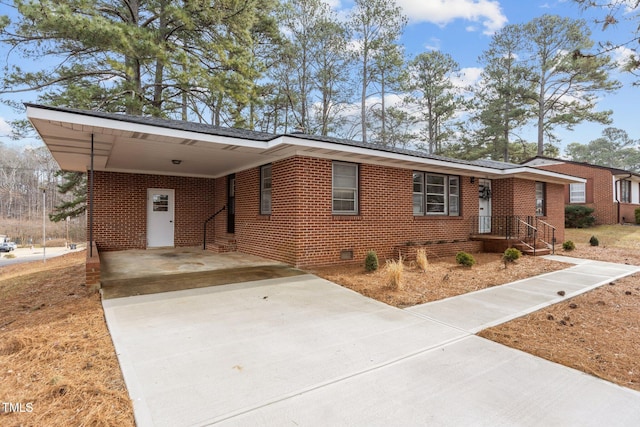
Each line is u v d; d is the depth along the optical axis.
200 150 8.27
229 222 12.38
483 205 13.19
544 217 14.29
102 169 11.48
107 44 12.37
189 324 4.46
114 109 15.52
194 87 17.73
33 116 5.39
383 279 7.25
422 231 11.05
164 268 8.21
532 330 4.50
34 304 5.83
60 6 11.20
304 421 2.51
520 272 8.36
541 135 28.92
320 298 5.84
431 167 10.91
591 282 7.36
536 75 28.47
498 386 3.06
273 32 20.38
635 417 2.63
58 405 2.62
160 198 12.55
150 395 2.80
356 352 3.72
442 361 3.54
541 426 2.51
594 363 3.55
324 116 28.09
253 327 4.41
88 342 3.83
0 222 51.47
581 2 5.68
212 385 2.98
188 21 14.22
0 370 3.19
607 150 59.53
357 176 9.56
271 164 9.52
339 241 9.05
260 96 21.91
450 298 5.98
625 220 20.97
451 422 2.53
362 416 2.58
